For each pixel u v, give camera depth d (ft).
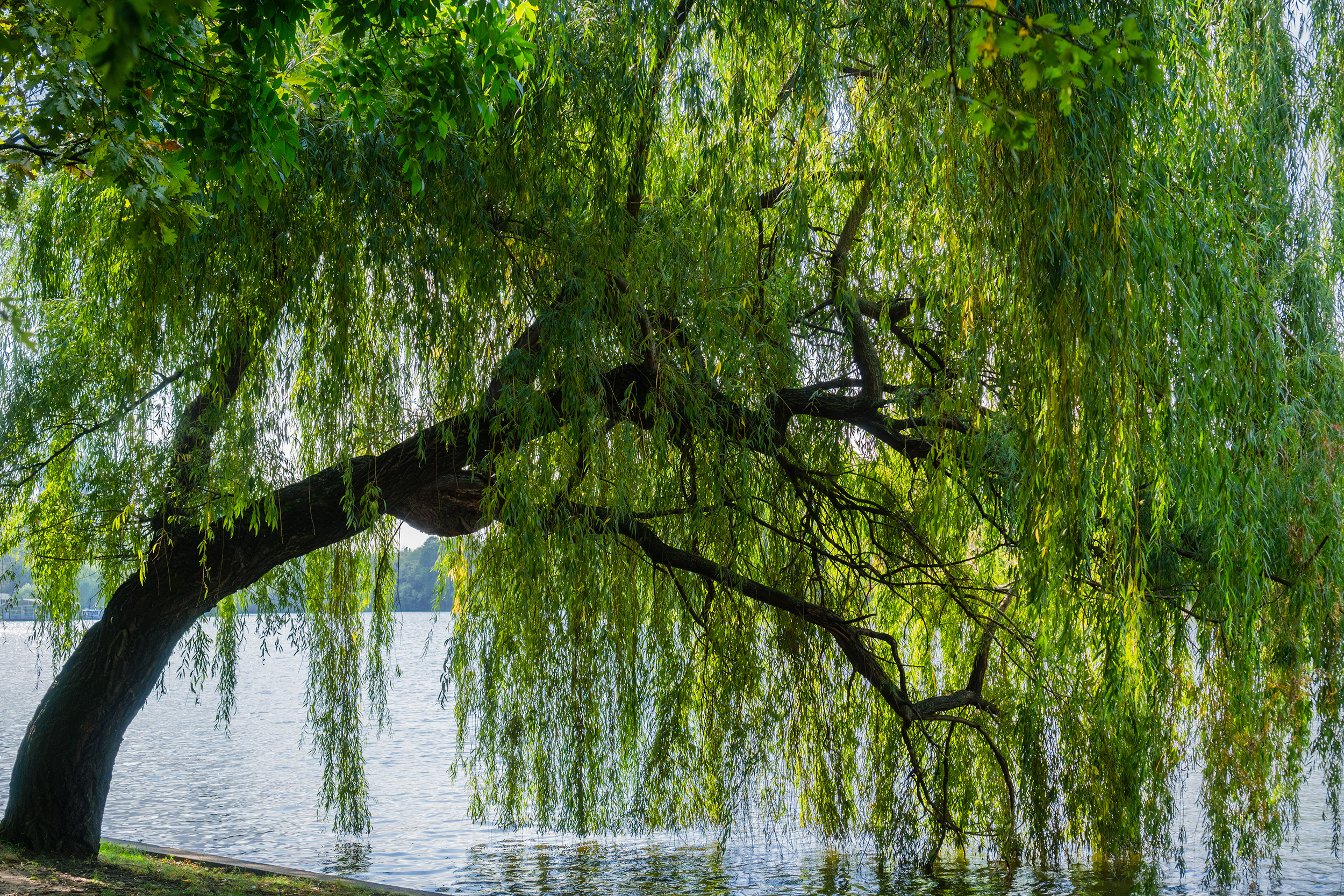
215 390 22.52
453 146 22.11
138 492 24.84
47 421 26.96
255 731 83.05
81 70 14.75
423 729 82.07
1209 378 21.18
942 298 24.00
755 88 24.64
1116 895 29.55
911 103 22.40
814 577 28.50
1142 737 26.66
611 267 22.91
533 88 22.16
